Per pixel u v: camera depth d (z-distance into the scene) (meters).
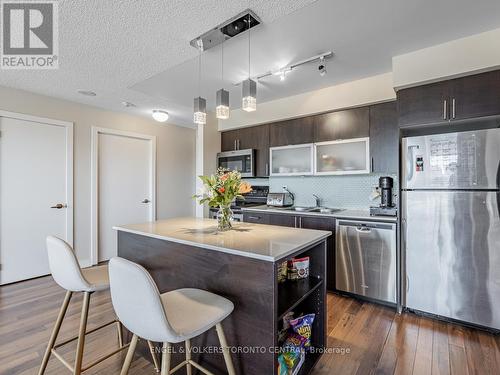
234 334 1.36
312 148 3.29
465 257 2.10
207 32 1.88
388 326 2.15
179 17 1.69
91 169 3.59
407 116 2.35
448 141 2.16
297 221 3.08
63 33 1.87
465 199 2.09
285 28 1.87
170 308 1.25
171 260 1.68
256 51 2.19
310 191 3.68
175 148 4.73
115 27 1.80
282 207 3.67
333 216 2.80
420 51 2.22
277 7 1.61
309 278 1.77
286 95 3.40
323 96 3.15
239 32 1.90
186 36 1.92
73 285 1.44
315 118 3.31
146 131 4.28
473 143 2.06
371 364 1.69
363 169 2.93
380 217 2.53
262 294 1.26
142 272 1.00
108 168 3.83
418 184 2.29
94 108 3.63
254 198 4.24
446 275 2.18
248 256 1.27
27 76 2.61
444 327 2.13
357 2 1.61
